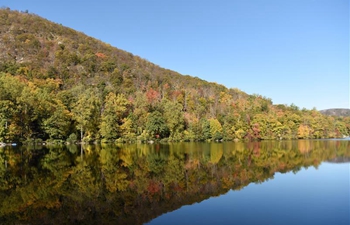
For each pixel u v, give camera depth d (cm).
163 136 8300
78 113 6931
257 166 3144
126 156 4034
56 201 1700
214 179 2394
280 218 1415
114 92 9256
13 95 5919
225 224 1326
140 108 8212
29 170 2753
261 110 11938
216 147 6109
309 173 2728
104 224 1323
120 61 16175
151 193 1906
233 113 10331
